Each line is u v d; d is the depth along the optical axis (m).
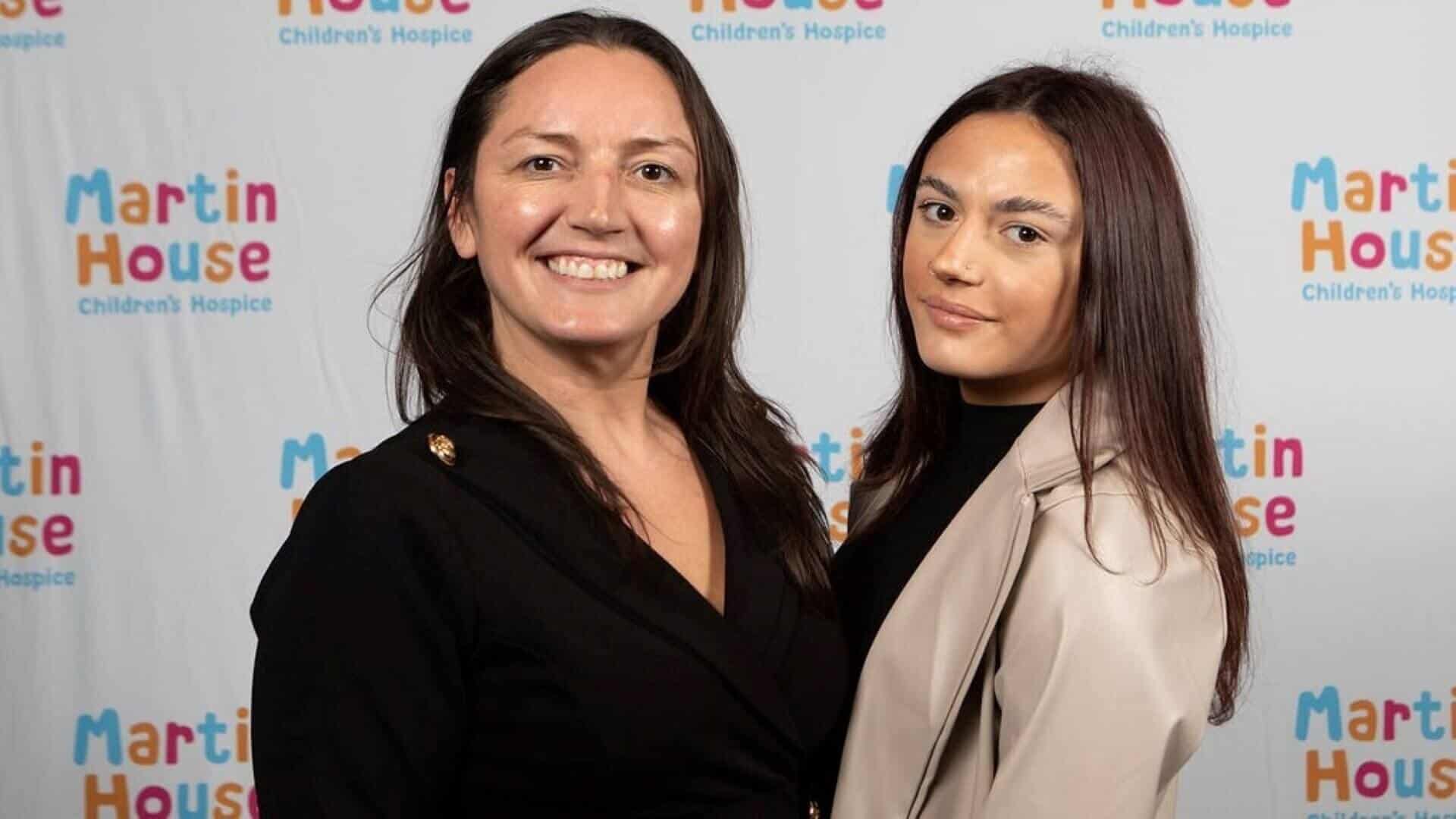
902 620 1.45
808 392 2.87
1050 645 1.32
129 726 2.93
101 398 2.89
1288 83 2.81
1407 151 2.81
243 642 2.92
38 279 2.88
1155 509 1.38
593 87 1.34
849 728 1.47
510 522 1.31
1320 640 2.86
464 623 1.27
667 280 1.38
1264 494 2.85
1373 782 2.87
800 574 1.50
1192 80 2.81
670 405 1.55
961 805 1.42
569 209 1.33
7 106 2.86
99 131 2.87
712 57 2.85
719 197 1.45
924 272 1.49
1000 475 1.45
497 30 2.85
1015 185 1.43
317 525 1.28
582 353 1.41
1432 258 2.82
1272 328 2.83
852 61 2.84
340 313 2.88
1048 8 2.82
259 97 2.86
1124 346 1.42
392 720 1.25
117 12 2.85
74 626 2.92
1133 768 1.29
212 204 2.87
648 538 1.40
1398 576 2.85
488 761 1.30
